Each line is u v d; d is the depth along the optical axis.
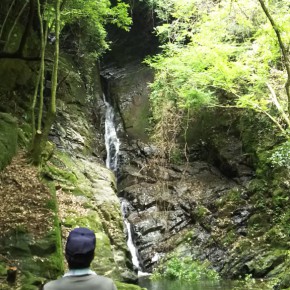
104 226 11.09
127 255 11.00
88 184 12.35
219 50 11.09
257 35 11.25
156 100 16.62
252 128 15.52
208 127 16.98
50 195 8.19
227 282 11.58
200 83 12.48
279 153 12.34
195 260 13.33
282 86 11.59
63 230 9.45
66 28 18.20
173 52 14.11
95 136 16.64
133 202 15.70
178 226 14.68
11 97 13.00
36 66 14.27
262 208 13.69
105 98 20.58
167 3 16.84
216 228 13.95
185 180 16.12
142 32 22.69
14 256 6.83
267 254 12.30
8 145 9.03
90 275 2.29
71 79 16.48
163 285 11.02
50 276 6.87
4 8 13.22
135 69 21.75
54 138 13.71
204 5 13.56
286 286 10.12
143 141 17.92
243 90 12.78
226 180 15.72
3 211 7.44
